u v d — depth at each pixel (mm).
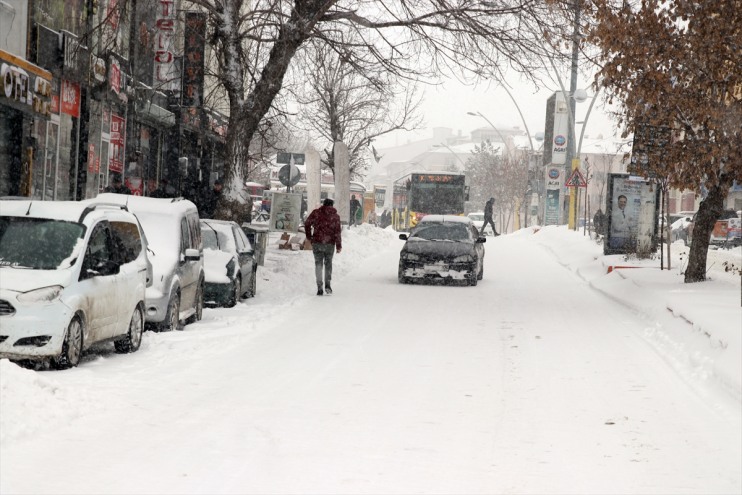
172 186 39031
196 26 25859
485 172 115375
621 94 20688
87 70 28375
